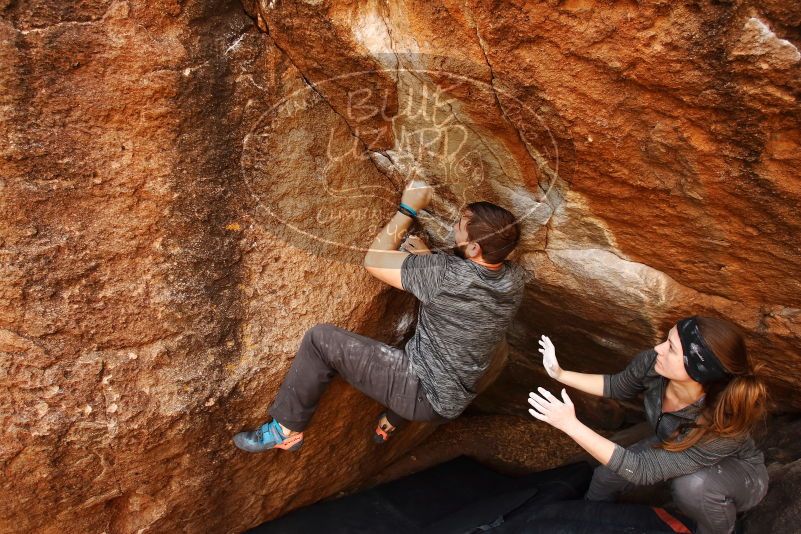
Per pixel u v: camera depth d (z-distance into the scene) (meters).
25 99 1.47
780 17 1.15
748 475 1.98
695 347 1.81
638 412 3.40
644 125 1.50
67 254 1.65
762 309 2.03
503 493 2.79
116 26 1.50
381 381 2.01
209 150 1.75
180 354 1.88
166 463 1.99
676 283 2.11
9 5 1.39
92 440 1.79
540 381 3.48
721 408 1.83
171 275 1.81
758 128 1.36
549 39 1.38
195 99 1.66
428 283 1.92
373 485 3.11
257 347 1.98
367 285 2.18
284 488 2.48
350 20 1.55
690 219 1.76
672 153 1.54
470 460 3.35
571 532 2.26
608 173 1.71
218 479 2.18
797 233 1.63
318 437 2.42
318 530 2.64
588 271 2.21
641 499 2.65
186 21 1.58
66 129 1.54
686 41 1.26
